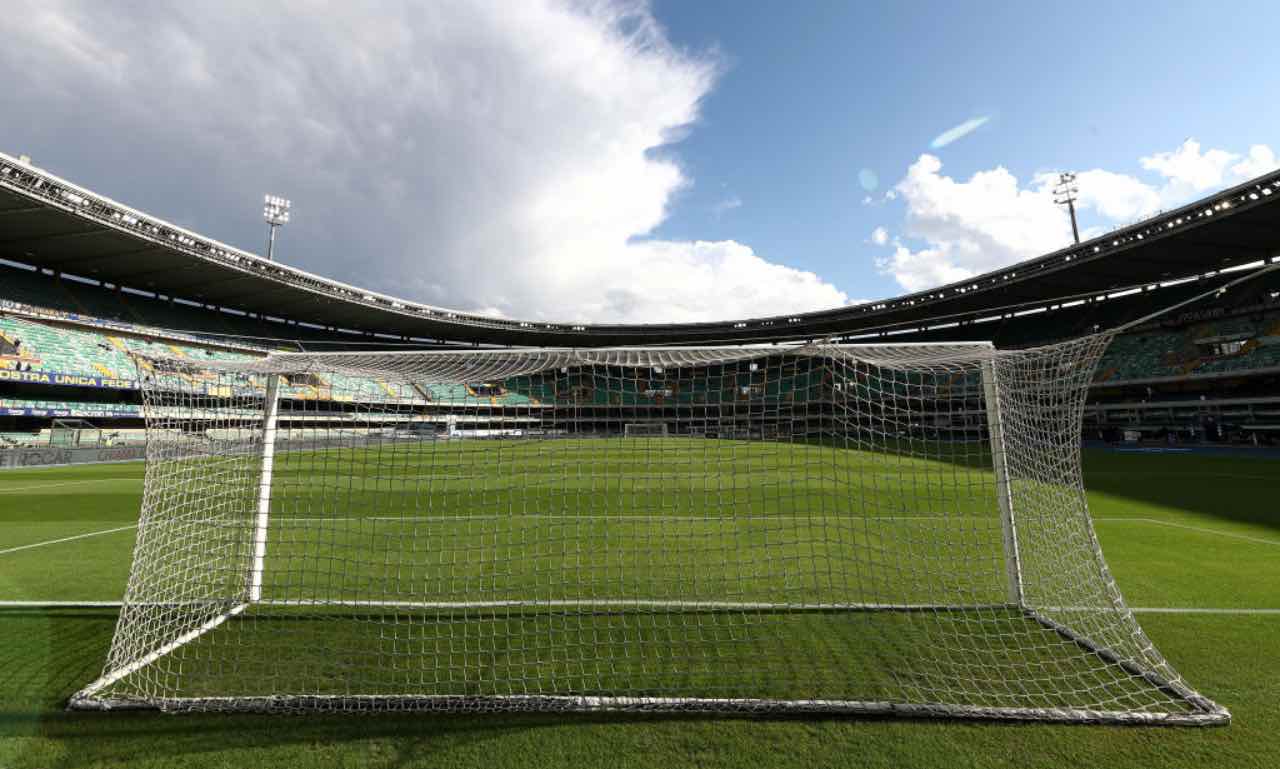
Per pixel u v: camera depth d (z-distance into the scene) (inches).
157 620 144.3
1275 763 87.9
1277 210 802.8
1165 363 1046.4
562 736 95.7
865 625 143.3
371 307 1352.1
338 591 174.6
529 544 236.1
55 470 602.9
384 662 124.4
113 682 112.5
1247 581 181.5
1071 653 126.2
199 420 165.0
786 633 138.6
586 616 151.1
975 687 111.3
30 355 858.8
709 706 103.5
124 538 257.1
